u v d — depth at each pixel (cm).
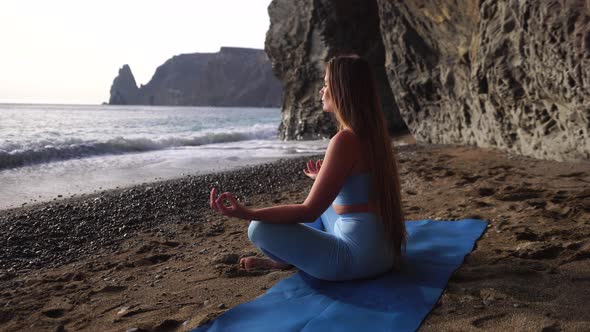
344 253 245
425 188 575
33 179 784
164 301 257
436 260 287
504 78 780
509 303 218
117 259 360
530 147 780
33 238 425
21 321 240
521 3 669
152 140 1393
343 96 240
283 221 236
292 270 291
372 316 211
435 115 1234
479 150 957
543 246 293
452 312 214
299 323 209
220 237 411
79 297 273
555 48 602
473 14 884
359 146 239
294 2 1953
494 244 321
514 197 462
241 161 1060
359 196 246
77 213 520
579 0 553
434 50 1137
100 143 1211
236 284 277
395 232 251
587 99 568
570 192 463
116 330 220
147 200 591
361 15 1748
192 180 746
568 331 185
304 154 1241
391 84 1380
